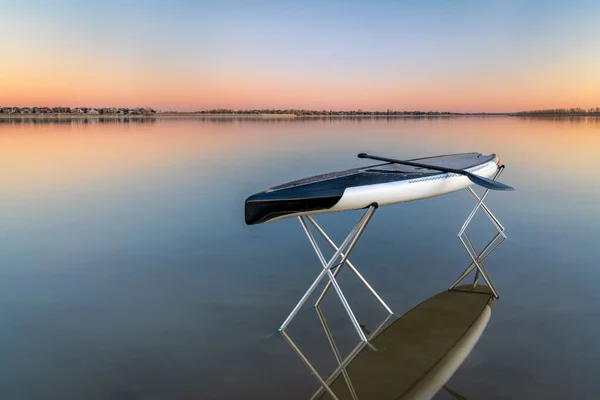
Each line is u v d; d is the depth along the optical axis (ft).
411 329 12.74
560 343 11.87
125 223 23.82
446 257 18.60
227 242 20.72
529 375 10.49
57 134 85.76
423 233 21.91
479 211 26.04
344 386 10.17
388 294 15.11
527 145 60.70
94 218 24.84
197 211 26.40
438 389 10.02
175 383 10.34
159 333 12.64
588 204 27.35
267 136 79.97
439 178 16.42
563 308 13.91
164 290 15.51
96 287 15.75
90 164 45.21
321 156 49.44
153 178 37.22
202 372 10.76
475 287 15.60
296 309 12.86
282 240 21.03
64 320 13.41
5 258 18.61
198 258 18.63
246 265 17.84
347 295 15.08
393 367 10.90
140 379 10.51
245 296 15.02
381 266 17.67
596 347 11.66
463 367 10.85
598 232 21.67
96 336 12.49
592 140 68.08
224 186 33.68
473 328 12.73
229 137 78.69
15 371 10.87
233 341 12.20
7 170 41.32
